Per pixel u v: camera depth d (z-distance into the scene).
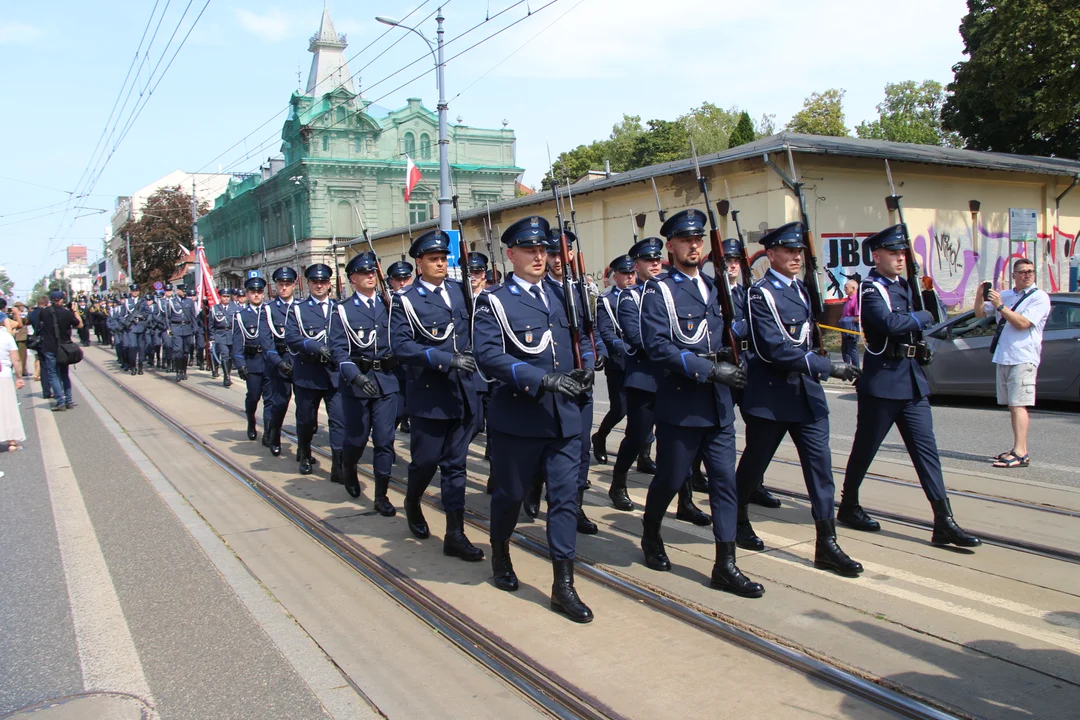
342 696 3.50
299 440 7.98
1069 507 5.76
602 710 3.23
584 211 21.47
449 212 17.59
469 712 3.33
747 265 5.27
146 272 49.81
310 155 40.34
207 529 6.08
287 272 8.76
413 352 5.23
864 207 17.31
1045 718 3.07
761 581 4.58
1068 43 17.78
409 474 5.61
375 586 4.82
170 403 14.01
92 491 7.46
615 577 4.73
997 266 20.20
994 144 26.02
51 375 13.70
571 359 4.59
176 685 3.63
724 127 49.12
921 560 4.83
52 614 4.49
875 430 5.22
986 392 10.56
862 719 3.13
